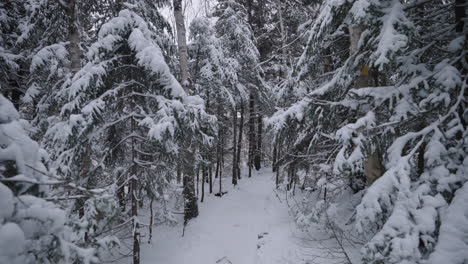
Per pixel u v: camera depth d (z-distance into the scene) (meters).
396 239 2.91
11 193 1.97
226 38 14.27
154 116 6.15
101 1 7.73
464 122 3.60
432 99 3.54
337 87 5.06
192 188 10.66
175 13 9.28
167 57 7.42
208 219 10.57
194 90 11.91
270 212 10.59
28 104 9.05
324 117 4.91
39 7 7.68
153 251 8.05
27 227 2.08
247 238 9.02
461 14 4.11
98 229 5.05
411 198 3.14
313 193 9.12
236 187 15.28
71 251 2.61
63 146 5.61
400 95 4.05
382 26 3.72
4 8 9.92
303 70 6.53
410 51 4.33
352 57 4.71
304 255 5.89
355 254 5.32
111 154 6.76
